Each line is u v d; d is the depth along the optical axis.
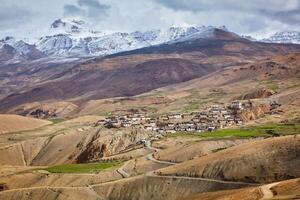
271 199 176.38
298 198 169.25
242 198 198.25
